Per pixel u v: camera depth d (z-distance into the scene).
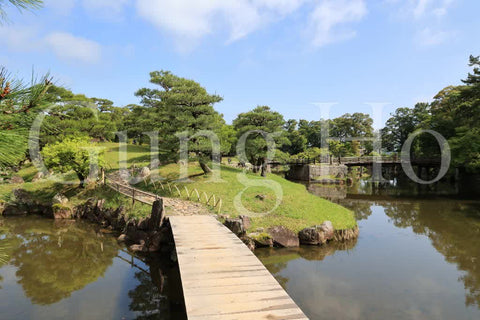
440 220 23.80
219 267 9.45
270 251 15.88
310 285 11.95
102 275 13.47
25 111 3.14
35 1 2.74
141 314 10.09
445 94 53.47
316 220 19.22
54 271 13.97
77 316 9.95
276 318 6.54
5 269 14.23
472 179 40.91
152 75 30.06
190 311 6.77
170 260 14.94
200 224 15.47
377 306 10.27
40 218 23.92
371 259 14.93
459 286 11.91
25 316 9.95
